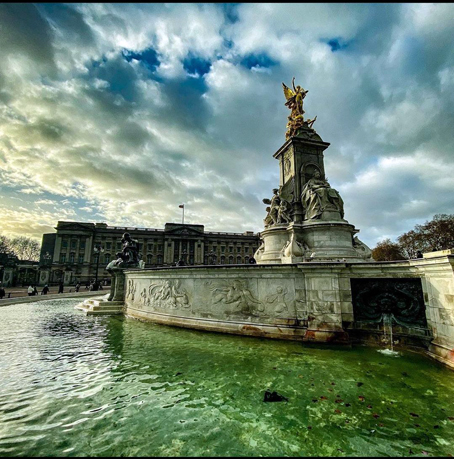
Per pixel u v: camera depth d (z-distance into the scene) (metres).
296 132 15.61
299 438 2.93
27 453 2.78
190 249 84.00
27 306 17.33
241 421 3.29
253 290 7.83
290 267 7.25
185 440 2.95
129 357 5.97
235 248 89.50
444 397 3.77
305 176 14.80
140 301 11.67
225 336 7.61
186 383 4.46
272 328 7.25
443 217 41.19
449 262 4.82
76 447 2.86
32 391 4.27
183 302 9.27
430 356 5.34
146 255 81.12
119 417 3.46
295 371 4.81
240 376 4.67
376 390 4.01
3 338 7.97
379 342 6.23
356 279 6.76
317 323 6.71
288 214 13.91
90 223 77.69
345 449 2.74
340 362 5.21
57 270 69.50
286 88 17.11
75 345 7.11
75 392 4.22
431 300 5.52
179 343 7.03
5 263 49.25
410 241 44.25
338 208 12.78
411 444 2.80
